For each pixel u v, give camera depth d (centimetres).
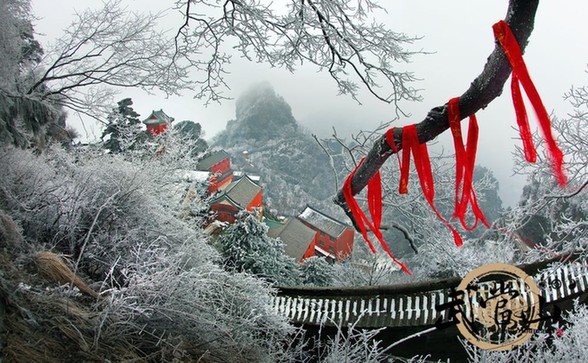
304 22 481
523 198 1467
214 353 602
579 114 810
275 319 820
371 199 292
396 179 620
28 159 748
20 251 577
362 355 716
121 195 779
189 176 1115
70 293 486
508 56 193
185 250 795
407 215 609
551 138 186
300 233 3203
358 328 1072
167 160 1012
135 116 1625
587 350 650
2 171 689
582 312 742
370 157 268
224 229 1920
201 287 618
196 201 1240
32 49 984
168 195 977
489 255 1202
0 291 432
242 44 512
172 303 565
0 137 711
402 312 1056
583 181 849
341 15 482
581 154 809
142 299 555
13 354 380
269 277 1590
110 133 1312
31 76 903
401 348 1096
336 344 685
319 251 3462
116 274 691
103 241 725
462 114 224
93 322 493
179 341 556
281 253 1788
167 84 784
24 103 816
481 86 214
